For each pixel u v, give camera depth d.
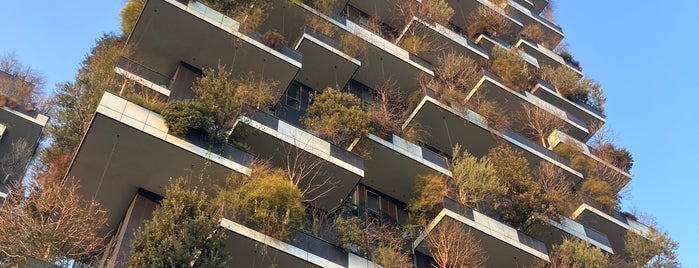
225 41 28.22
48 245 18.52
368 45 33.81
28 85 33.78
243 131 24.23
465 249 25.16
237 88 25.19
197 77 28.83
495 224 27.45
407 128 32.81
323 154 25.36
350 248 23.20
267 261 21.58
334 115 27.14
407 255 25.19
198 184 23.20
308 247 22.12
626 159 37.94
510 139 33.78
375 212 28.95
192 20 27.50
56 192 20.38
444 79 35.59
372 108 31.38
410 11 38.75
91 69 28.28
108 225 24.09
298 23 33.25
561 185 32.62
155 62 29.12
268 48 28.80
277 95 29.47
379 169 29.12
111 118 21.42
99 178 23.11
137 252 18.02
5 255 18.62
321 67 32.31
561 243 30.25
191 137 22.77
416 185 28.67
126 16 30.58
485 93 36.81
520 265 27.70
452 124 33.22
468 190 28.31
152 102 23.50
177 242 18.00
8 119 30.36
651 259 31.55
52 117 28.42
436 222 26.73
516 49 41.34
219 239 19.09
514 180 29.80
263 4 30.80
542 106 37.91
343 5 37.69
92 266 20.25
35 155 29.55
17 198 20.50
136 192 23.66
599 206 33.28
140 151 22.33
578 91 42.19
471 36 42.97
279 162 25.45
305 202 25.97
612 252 30.94
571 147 36.03
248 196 21.88
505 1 48.41
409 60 34.81
